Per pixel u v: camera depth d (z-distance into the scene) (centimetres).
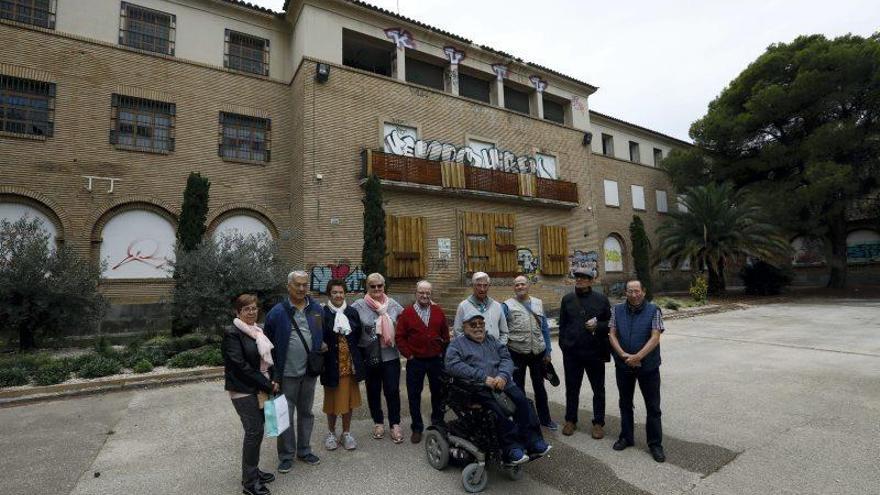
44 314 880
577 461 414
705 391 639
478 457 356
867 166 2114
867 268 2745
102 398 643
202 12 1442
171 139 1336
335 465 412
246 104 1473
